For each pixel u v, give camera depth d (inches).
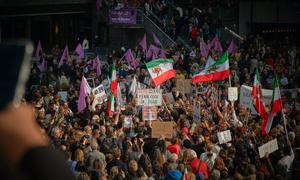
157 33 1605.6
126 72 1181.1
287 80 1236.5
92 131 630.5
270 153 602.2
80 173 421.4
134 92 906.1
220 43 1494.8
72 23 1728.6
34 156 56.3
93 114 747.4
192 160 517.0
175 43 1551.4
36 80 1129.4
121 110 752.3
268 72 1301.7
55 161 56.9
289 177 544.4
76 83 1071.0
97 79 1096.8
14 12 1573.6
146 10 1646.2
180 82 869.8
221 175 488.4
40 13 1609.3
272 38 1838.1
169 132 587.8
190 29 1615.4
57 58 1393.9
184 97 863.1
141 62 1304.1
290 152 565.0
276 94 658.2
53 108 732.7
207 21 1660.9
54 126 621.6
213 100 874.1
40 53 1272.1
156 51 1294.3
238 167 497.7
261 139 663.8
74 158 473.1
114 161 486.6
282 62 1427.2
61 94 965.2
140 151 536.4
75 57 1349.7
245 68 1240.8
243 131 651.5
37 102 767.1
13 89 56.9
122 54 1413.6
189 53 1402.6
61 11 1641.2
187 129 643.5
